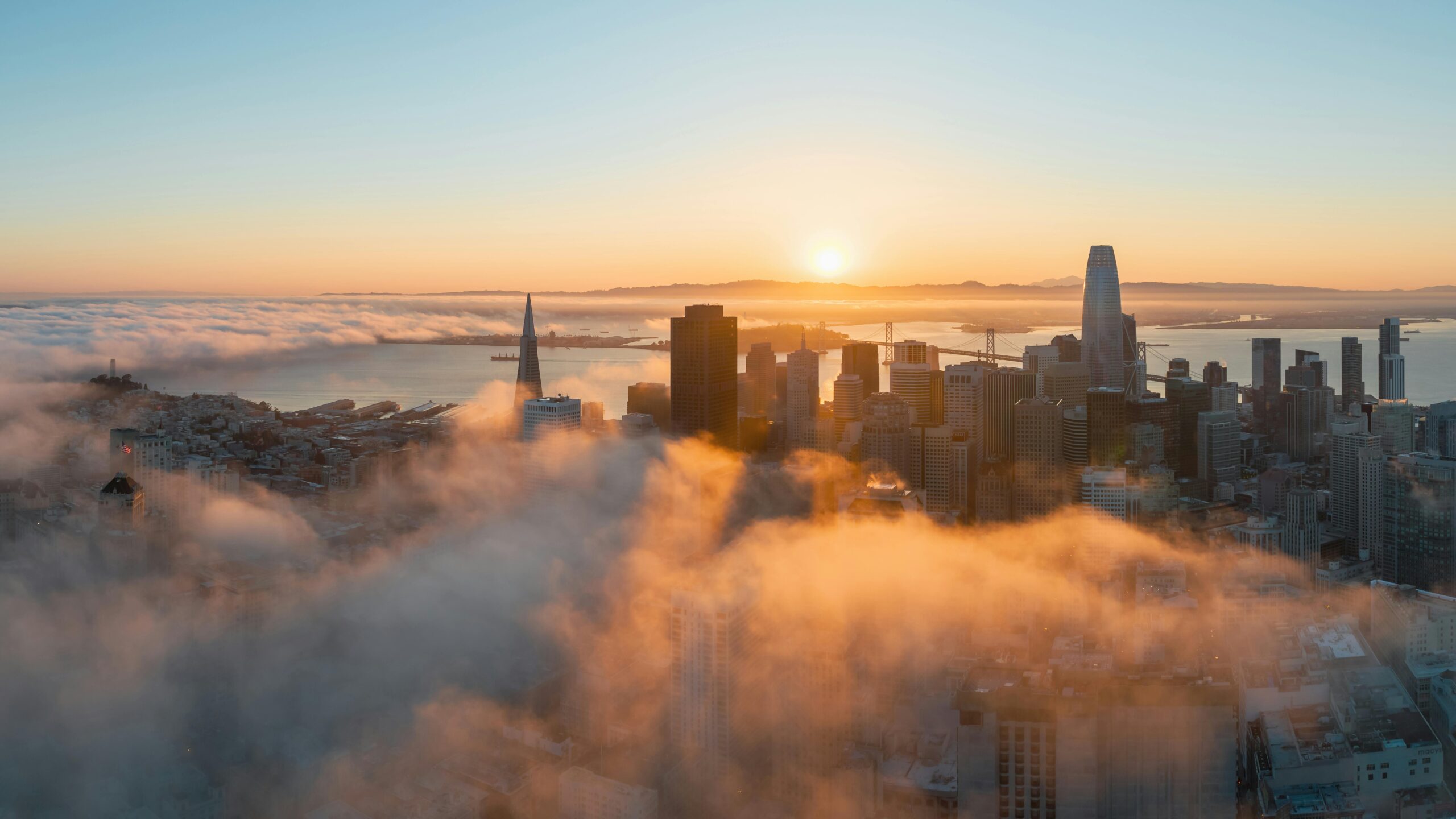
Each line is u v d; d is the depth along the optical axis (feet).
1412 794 516.73
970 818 432.25
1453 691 565.53
